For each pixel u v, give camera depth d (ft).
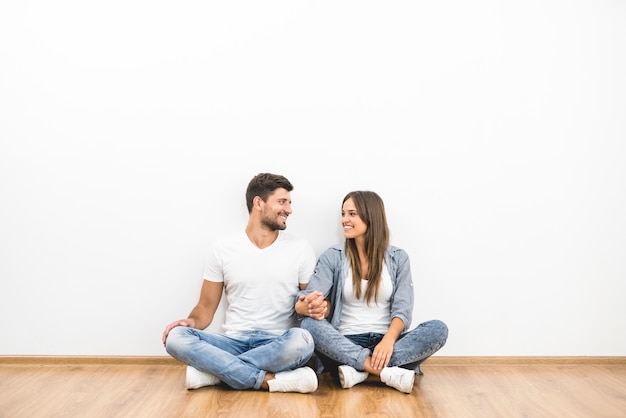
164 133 8.53
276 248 8.14
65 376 7.77
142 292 8.50
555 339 8.76
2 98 8.45
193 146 8.55
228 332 7.95
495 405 6.68
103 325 8.48
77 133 8.49
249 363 7.21
